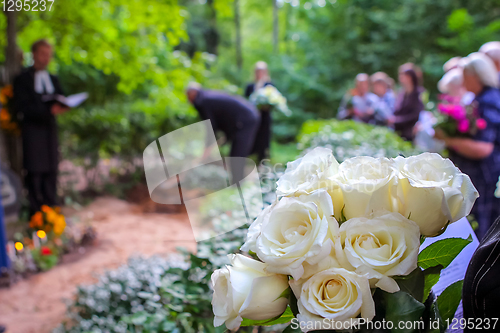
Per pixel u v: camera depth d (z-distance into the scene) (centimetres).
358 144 373
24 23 672
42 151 534
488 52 367
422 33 1339
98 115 759
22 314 322
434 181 59
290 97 1515
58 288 371
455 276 91
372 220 57
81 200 684
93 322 232
